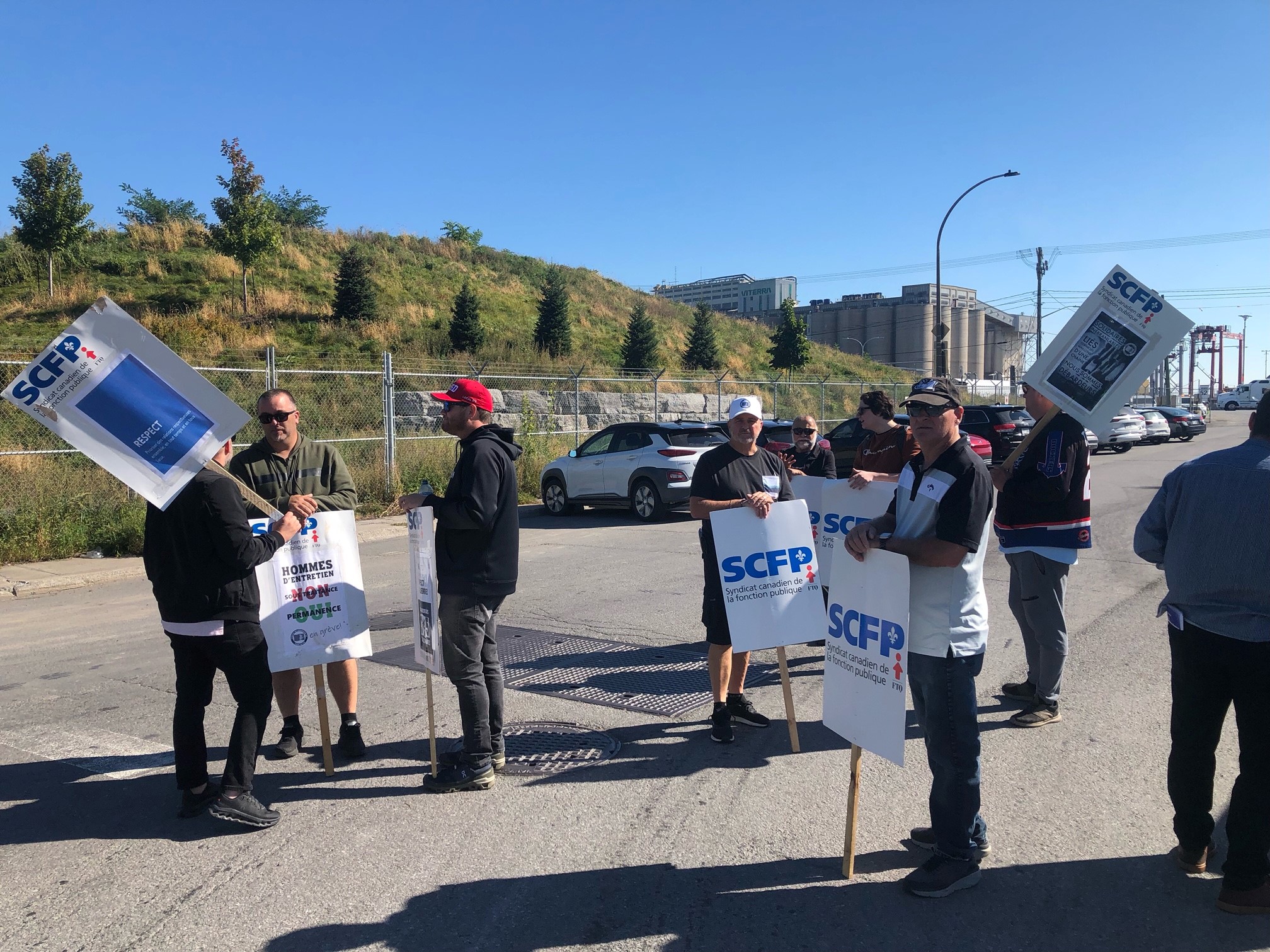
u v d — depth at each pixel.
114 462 3.41
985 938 2.85
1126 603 7.45
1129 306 3.70
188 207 58.81
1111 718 4.81
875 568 3.14
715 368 38.12
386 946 2.86
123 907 3.11
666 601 7.97
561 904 3.09
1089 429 3.80
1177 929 2.88
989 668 5.75
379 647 6.65
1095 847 3.43
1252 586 2.90
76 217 27.89
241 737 3.71
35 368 3.31
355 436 18.34
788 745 4.57
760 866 3.33
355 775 4.30
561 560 10.34
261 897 3.17
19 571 9.52
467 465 3.95
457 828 3.70
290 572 4.17
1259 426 3.03
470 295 29.75
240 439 16.66
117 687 5.70
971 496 2.93
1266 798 2.88
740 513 4.32
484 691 4.09
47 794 4.10
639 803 3.91
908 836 3.56
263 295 30.66
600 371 29.47
